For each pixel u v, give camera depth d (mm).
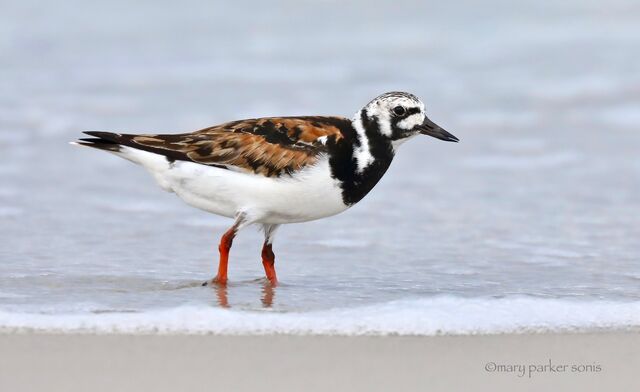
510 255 14133
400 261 13844
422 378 9305
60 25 29906
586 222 15945
